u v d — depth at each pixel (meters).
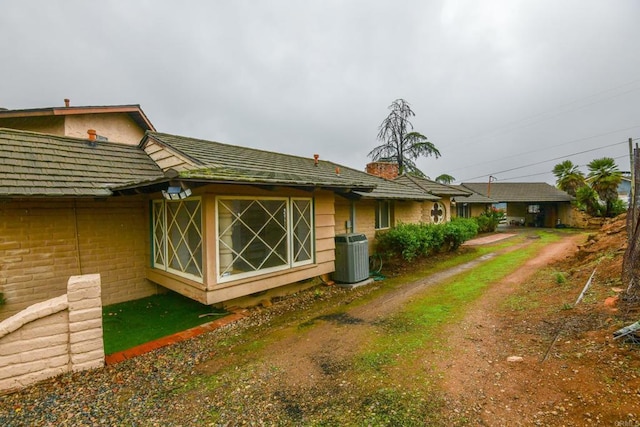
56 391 3.21
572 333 3.79
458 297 6.22
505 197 29.48
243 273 5.61
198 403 3.00
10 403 3.01
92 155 6.61
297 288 7.06
